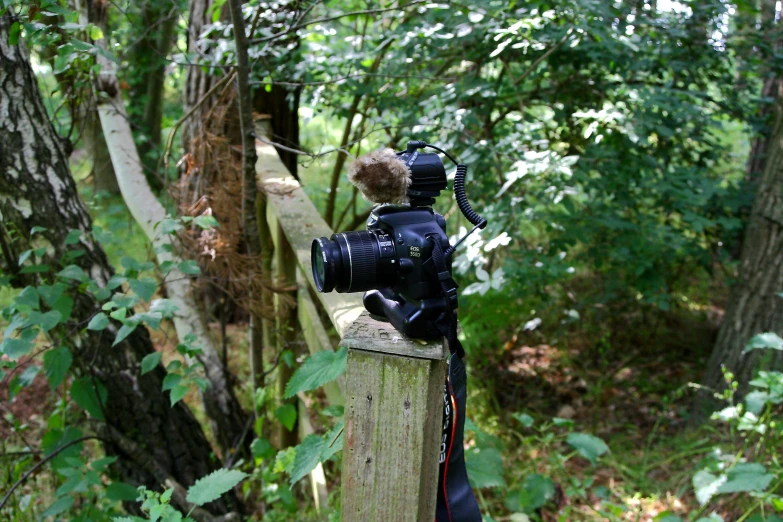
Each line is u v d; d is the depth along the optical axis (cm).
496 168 337
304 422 334
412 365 134
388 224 140
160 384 309
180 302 343
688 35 372
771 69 401
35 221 275
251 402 407
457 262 300
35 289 250
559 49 350
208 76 386
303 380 174
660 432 437
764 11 425
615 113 302
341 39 400
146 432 307
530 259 340
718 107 428
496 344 471
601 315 532
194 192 368
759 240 404
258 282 309
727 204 421
